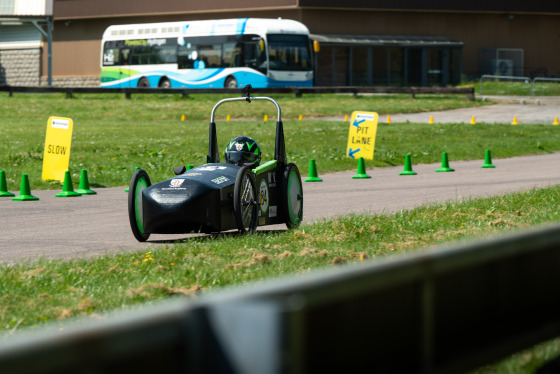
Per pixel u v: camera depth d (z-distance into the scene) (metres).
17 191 24.22
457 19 88.50
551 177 25.56
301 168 29.12
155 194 13.62
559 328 6.12
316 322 4.12
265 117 52.16
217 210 13.51
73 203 21.30
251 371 3.62
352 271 4.20
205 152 34.22
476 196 20.25
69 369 3.23
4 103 60.16
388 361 4.65
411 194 21.61
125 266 11.27
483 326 5.44
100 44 92.31
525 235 5.47
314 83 66.94
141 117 53.75
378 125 45.75
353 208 18.88
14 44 95.69
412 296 4.82
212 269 10.70
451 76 86.75
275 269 10.53
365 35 84.50
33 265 11.51
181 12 85.75
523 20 91.50
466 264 4.97
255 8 82.50
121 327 3.42
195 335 3.72
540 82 82.31
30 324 8.28
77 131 43.47
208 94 67.19
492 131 43.03
